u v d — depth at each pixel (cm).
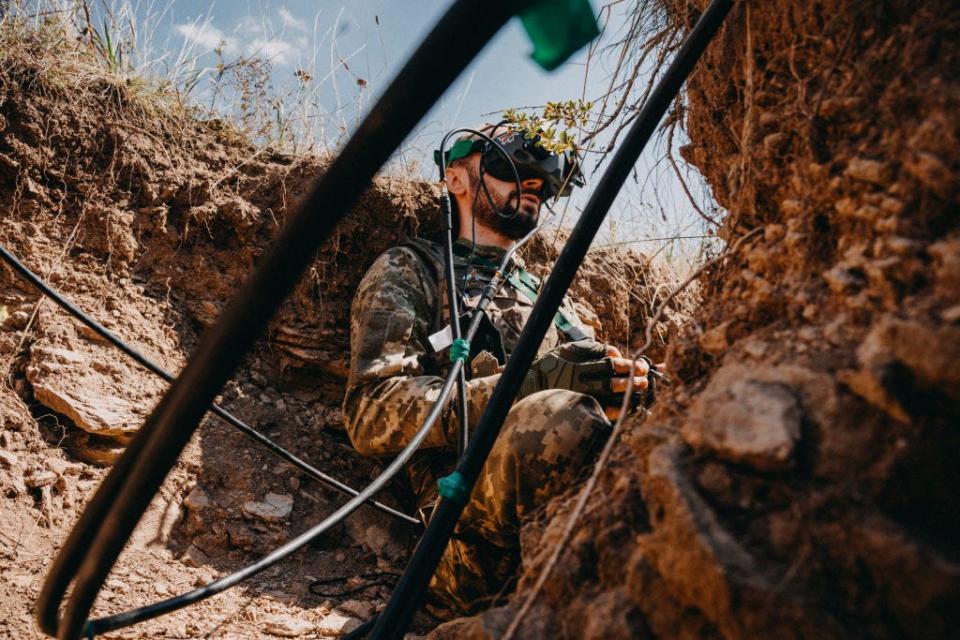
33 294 175
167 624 126
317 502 176
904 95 62
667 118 113
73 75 200
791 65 78
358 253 206
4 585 126
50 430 160
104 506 72
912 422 50
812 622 46
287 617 136
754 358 64
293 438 187
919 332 49
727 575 49
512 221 189
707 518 53
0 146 181
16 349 166
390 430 151
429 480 155
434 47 55
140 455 69
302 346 198
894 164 60
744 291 77
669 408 73
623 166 82
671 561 53
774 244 75
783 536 50
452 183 199
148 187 198
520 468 122
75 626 78
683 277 253
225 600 139
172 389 67
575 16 56
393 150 58
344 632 133
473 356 170
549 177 191
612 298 240
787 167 78
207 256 203
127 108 204
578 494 79
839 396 54
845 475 51
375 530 172
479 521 127
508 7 53
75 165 191
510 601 72
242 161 216
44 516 145
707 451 57
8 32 195
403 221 210
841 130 70
